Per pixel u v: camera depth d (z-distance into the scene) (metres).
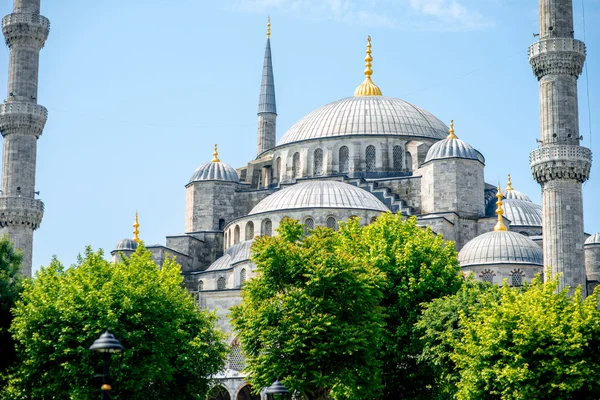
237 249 138.12
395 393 98.69
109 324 84.69
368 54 169.88
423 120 155.88
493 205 150.88
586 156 117.81
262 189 154.25
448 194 140.88
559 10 121.75
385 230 104.44
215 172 155.62
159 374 88.25
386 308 98.38
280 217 133.50
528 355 81.50
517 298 85.62
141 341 86.56
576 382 79.12
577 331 80.88
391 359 98.00
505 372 80.25
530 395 80.19
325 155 152.62
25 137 135.12
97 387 84.25
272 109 196.00
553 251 116.88
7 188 134.00
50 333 85.75
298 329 85.50
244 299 91.88
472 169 141.88
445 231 136.62
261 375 87.31
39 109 135.62
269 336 86.62
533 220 151.88
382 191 144.62
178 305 96.00
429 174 143.00
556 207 117.38
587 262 142.25
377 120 154.00
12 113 134.50
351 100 159.38
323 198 134.12
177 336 91.31
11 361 90.19
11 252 95.69
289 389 84.81
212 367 98.88
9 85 137.00
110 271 92.12
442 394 91.81
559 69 119.62
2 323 90.25
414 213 144.75
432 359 92.94
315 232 94.25
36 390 85.44
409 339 98.38
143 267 96.44
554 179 117.88
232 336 128.88
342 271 88.62
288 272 89.81
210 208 154.25
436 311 93.75
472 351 83.38
